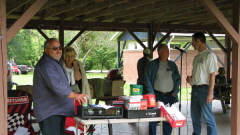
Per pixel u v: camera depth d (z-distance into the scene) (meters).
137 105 3.09
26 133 3.79
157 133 5.39
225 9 6.55
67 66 4.07
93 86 6.17
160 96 4.34
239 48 3.72
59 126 3.14
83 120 2.96
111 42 26.47
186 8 6.30
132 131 5.68
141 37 14.82
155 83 4.36
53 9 6.95
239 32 3.71
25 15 2.94
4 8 2.84
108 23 8.48
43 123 3.04
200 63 4.00
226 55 10.20
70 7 6.23
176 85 4.39
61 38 7.96
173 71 4.39
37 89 3.03
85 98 3.01
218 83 7.70
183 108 8.43
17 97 4.03
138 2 5.93
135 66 18.23
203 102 4.00
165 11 6.82
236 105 3.76
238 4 3.73
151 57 8.73
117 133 5.50
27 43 25.05
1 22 2.83
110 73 6.94
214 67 3.91
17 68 24.09
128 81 18.92
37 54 26.61
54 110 3.05
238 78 3.72
